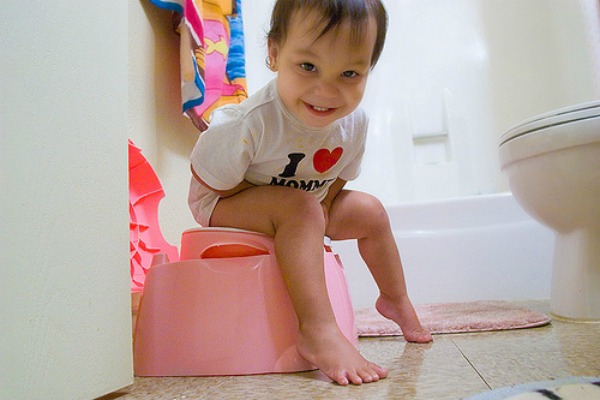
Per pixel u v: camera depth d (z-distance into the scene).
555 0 2.00
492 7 2.10
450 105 2.02
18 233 0.45
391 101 2.05
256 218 0.74
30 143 0.47
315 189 0.85
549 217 1.04
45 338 0.46
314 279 0.66
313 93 0.65
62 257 0.49
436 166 1.97
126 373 0.58
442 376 0.57
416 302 1.43
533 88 1.99
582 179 0.95
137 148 0.95
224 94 1.24
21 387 0.43
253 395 0.54
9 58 0.45
